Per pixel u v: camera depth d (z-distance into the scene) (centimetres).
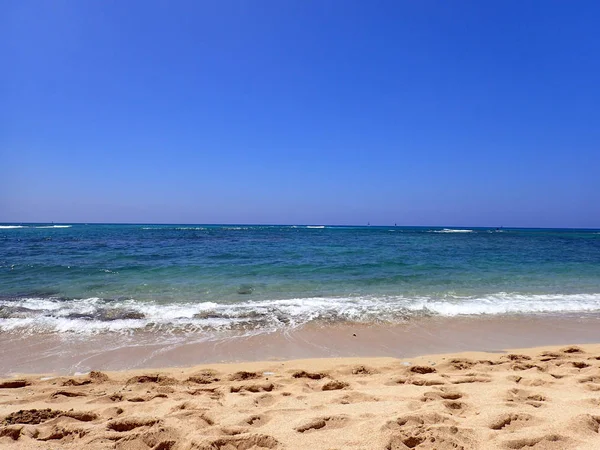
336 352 615
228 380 469
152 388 437
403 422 301
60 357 573
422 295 1060
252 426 313
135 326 734
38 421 328
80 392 416
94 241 3300
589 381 438
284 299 991
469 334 720
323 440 278
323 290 1122
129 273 1391
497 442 269
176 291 1082
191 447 272
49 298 977
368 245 3059
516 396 379
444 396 384
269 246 2853
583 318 839
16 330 701
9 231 5959
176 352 602
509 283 1266
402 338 690
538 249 2792
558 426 294
